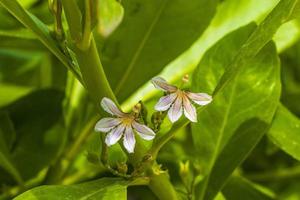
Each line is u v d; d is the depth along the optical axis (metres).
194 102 0.35
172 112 0.34
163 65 0.45
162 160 0.50
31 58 0.60
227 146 0.43
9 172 0.47
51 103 0.52
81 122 0.49
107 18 0.27
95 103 0.35
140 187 0.53
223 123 0.43
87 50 0.34
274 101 0.42
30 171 0.50
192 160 0.47
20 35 0.45
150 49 0.45
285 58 0.66
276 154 0.59
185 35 0.45
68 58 0.35
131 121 0.33
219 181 0.42
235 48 0.43
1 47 0.51
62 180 0.49
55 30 0.35
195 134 0.43
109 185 0.35
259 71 0.43
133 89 0.45
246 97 0.43
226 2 0.48
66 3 0.34
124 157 0.38
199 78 0.42
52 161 0.50
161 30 0.45
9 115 0.51
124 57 0.44
